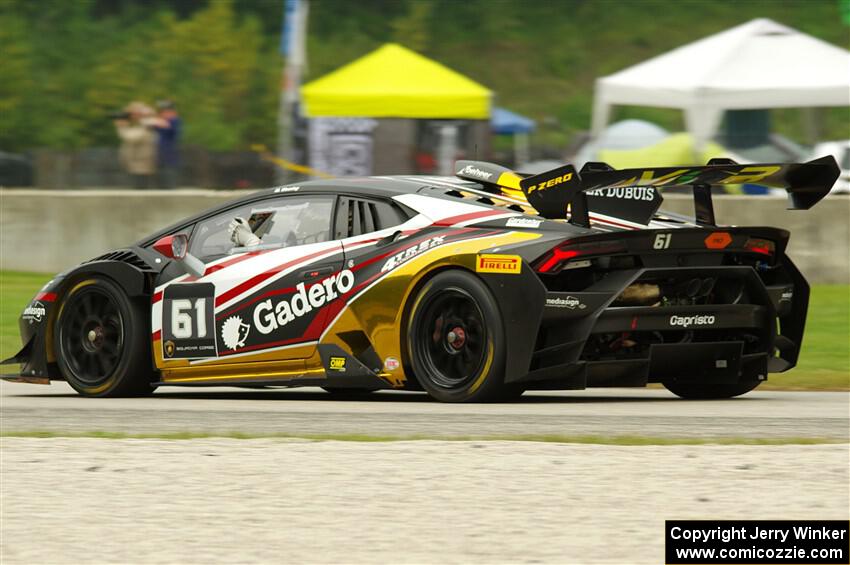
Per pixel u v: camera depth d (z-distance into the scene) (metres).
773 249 23.11
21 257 54.03
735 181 22.39
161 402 24.25
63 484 14.94
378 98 58.47
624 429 18.86
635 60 152.00
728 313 22.20
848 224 47.97
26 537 12.43
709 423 19.58
